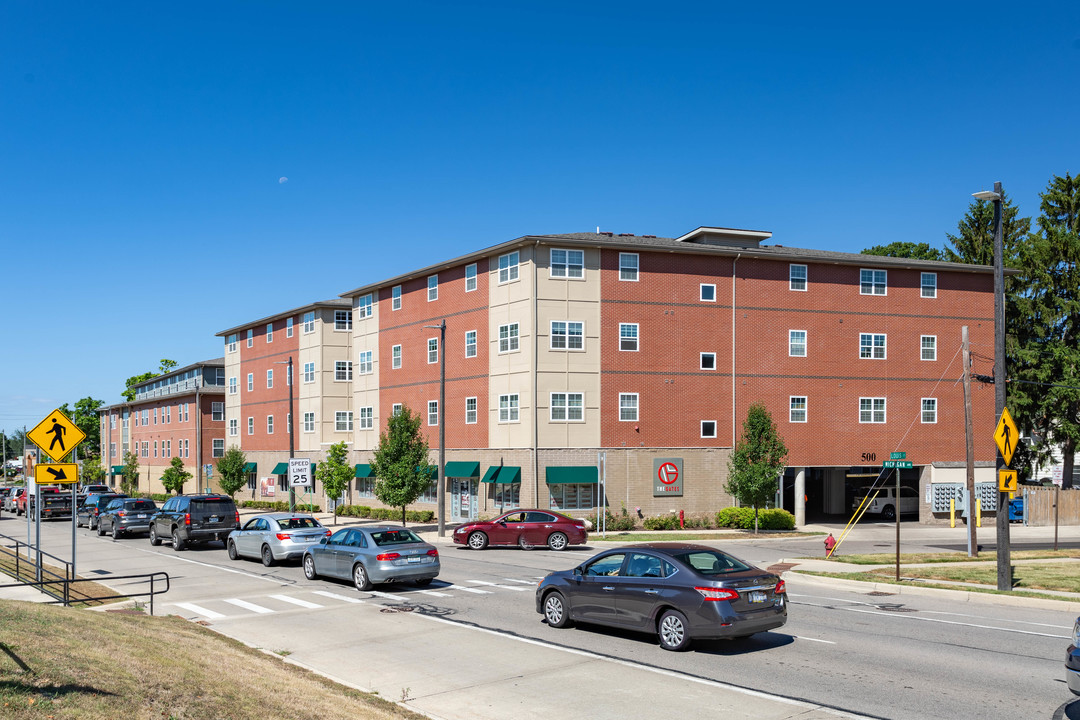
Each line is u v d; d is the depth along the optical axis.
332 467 48.22
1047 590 19.52
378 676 12.44
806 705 10.58
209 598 19.80
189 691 9.45
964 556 27.80
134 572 24.84
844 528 42.97
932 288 47.41
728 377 43.22
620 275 41.84
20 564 26.22
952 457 46.78
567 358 40.72
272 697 9.92
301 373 60.19
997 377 20.47
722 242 45.97
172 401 82.62
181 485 69.31
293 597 19.94
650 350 42.00
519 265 41.47
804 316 44.84
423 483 41.62
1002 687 11.38
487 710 10.62
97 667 9.62
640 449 41.41
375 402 53.12
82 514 47.84
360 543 21.39
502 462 41.72
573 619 15.51
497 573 24.45
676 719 10.08
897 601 19.14
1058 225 57.62
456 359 45.56
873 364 45.88
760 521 40.91
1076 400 52.59
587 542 33.97
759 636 14.89
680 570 13.81
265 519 27.23
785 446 40.91
